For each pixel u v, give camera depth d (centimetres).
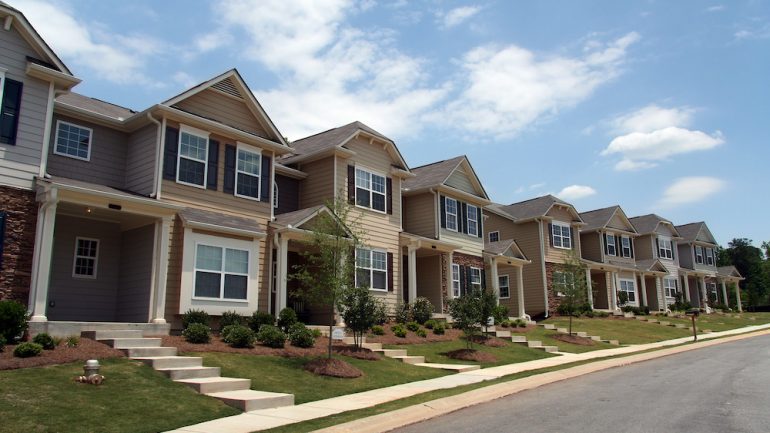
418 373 1655
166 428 944
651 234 5188
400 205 2748
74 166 1819
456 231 3091
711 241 5997
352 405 1177
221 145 2002
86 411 969
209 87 1992
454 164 3123
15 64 1539
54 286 1716
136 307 1753
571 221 4212
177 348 1448
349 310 1802
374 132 2603
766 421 955
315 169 2492
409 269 2680
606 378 1622
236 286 1877
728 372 1677
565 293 2936
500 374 1686
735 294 6259
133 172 1906
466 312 2106
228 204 1983
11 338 1284
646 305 4738
